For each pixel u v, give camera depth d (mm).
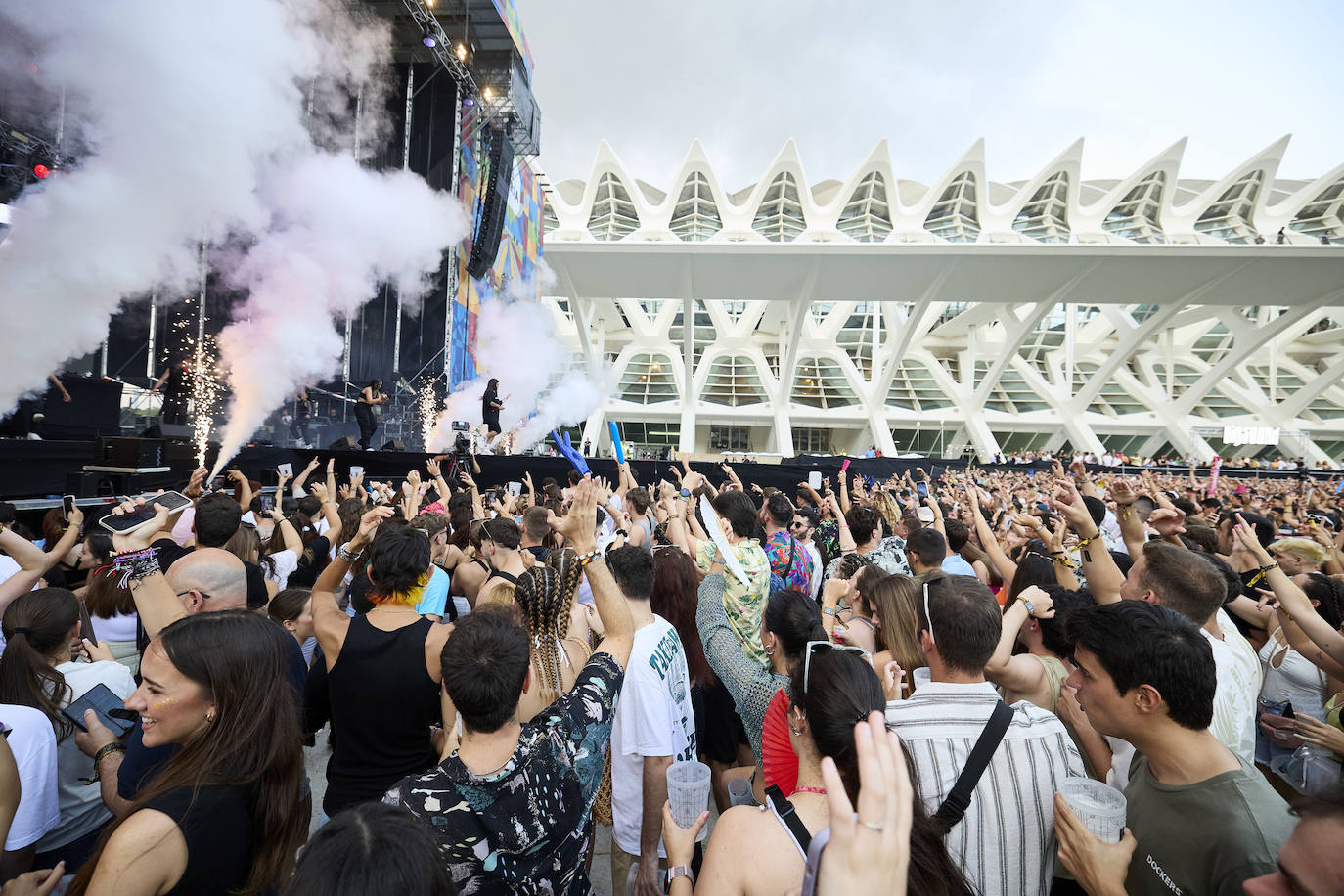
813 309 49750
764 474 13219
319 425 17594
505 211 19969
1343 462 47062
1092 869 1463
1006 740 1652
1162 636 1549
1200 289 36000
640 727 2398
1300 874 971
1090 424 45125
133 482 7684
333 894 950
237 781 1372
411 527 2361
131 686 2305
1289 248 32062
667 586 3234
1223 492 14047
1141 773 1669
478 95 19594
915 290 36406
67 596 2166
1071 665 2395
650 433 46219
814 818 1354
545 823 1513
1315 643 2549
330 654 2311
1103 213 41344
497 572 3312
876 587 2490
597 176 40312
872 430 43125
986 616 1749
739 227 42031
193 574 2434
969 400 43812
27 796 1703
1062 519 2941
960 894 1264
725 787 3145
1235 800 1444
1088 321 49219
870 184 42031
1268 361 50594
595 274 34781
